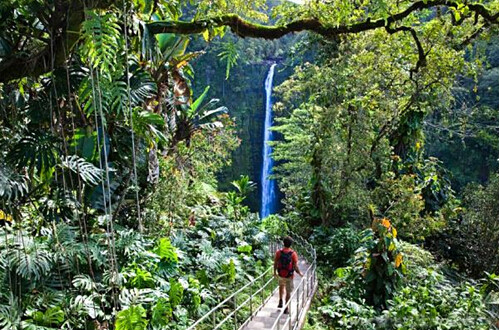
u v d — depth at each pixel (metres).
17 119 3.04
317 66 11.78
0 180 2.69
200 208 10.16
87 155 3.63
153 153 6.98
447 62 10.08
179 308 5.54
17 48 2.80
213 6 3.79
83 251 4.50
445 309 6.11
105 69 1.87
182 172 8.66
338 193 11.34
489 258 11.46
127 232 6.03
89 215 5.29
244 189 13.26
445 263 11.25
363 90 11.07
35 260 3.96
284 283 6.53
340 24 4.48
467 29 9.74
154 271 5.91
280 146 15.05
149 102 5.81
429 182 12.73
